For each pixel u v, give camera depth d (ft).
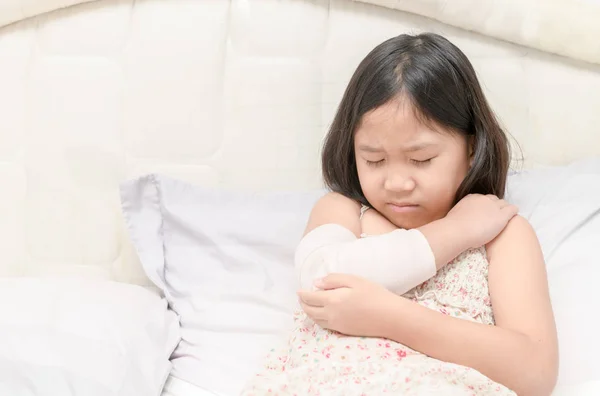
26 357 3.14
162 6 4.42
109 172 4.43
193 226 4.12
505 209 3.21
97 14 4.41
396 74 3.09
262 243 4.09
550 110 4.61
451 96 3.13
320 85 4.49
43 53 4.42
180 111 4.43
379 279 2.96
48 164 4.41
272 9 4.44
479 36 4.57
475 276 3.10
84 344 3.29
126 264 4.43
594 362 3.23
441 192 3.14
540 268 3.10
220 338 3.73
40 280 3.80
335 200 3.43
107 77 4.41
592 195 4.04
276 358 3.14
